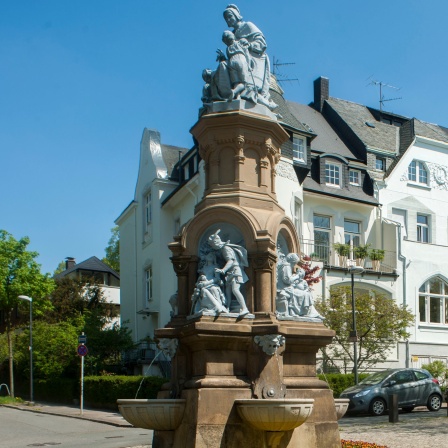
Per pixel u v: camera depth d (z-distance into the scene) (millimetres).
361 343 30891
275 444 10156
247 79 12312
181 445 10258
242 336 10617
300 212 34062
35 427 23141
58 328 38938
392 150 40625
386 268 36125
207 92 12625
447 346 37062
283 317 11359
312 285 32094
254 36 12789
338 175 37188
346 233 37031
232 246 11242
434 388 24672
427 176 40594
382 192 38469
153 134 40781
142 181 41375
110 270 59375
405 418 21531
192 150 34719
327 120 42719
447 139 44344
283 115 34031
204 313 10680
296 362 11336
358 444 12164
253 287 11141
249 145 12094
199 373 10664
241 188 11828
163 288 36938
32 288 40688
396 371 24453
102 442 18219
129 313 42719
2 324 55031
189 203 34469
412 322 33750
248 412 9820
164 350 11062
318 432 10828
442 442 14945
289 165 33062
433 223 40094
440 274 37562
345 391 24250
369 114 44344
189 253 11641
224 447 10039
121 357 37375
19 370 44219
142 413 10297
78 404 34125
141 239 41031
